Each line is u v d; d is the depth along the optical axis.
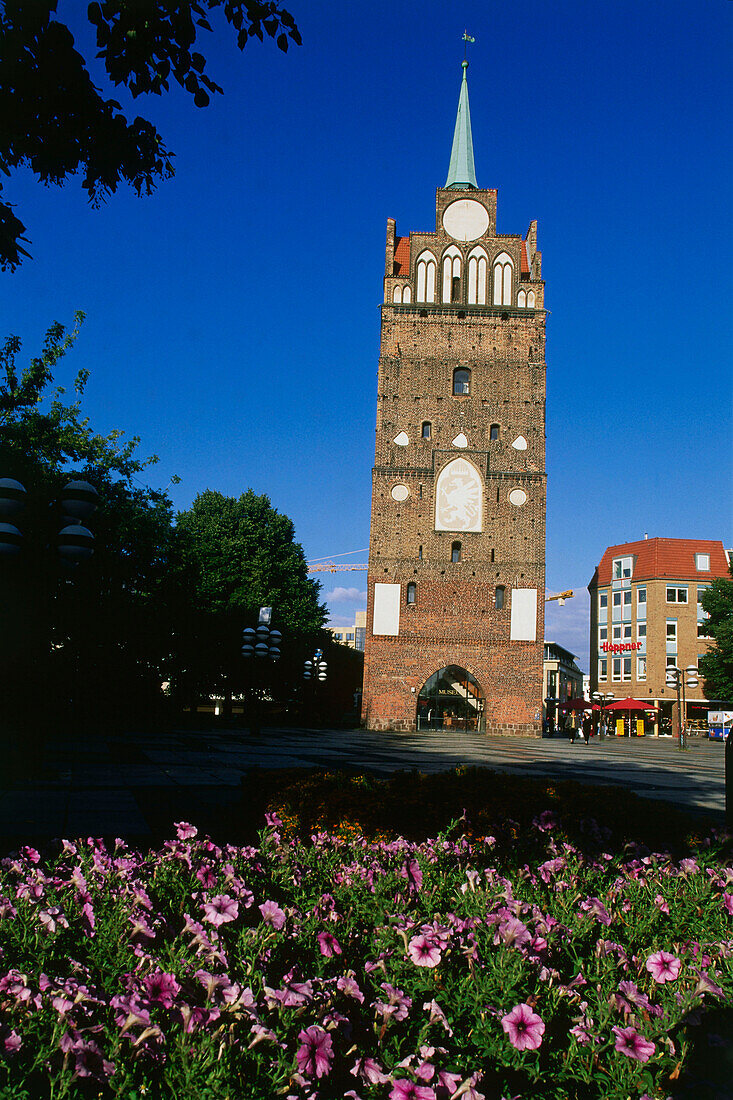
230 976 3.90
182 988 3.54
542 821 8.11
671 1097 3.51
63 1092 2.97
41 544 16.05
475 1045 3.74
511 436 48.94
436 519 48.31
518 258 50.16
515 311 49.66
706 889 5.86
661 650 86.81
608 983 4.22
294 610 56.25
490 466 48.72
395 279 50.28
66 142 6.72
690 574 87.75
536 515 48.34
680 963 4.18
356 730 47.50
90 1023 3.45
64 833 9.77
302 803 8.94
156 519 32.59
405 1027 3.80
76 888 4.83
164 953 4.07
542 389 49.22
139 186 7.14
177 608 36.19
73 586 20.11
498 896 5.16
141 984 3.58
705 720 83.25
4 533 12.11
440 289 50.03
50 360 25.84
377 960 4.21
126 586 27.45
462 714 48.72
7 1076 3.08
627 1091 3.45
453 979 4.12
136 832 10.02
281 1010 3.50
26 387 25.03
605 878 6.61
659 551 88.88
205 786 15.23
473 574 47.91
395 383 49.28
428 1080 3.24
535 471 48.62
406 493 48.53
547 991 4.08
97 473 28.25
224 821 11.21
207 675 48.72
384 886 5.36
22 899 4.55
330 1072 3.43
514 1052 3.56
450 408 49.06
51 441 25.00
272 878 5.57
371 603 47.78
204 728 41.78
